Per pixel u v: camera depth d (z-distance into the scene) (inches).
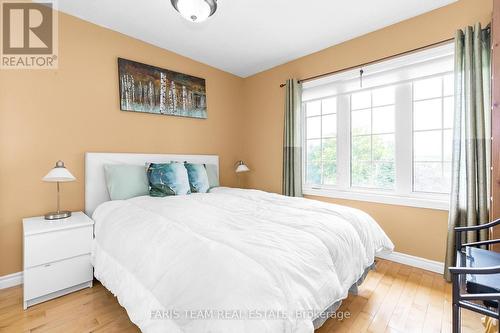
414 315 62.0
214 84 138.8
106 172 92.7
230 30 99.4
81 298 69.1
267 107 141.6
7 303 66.8
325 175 120.5
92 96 93.7
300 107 123.1
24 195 79.5
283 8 85.0
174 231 53.0
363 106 106.5
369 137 105.2
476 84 73.0
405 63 91.3
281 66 134.1
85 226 73.5
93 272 75.5
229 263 38.0
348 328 57.1
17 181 78.2
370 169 105.4
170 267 43.0
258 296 33.2
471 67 74.2
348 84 108.3
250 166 151.6
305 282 39.6
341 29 98.8
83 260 73.2
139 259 50.7
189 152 127.3
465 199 76.0
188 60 125.6
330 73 112.1
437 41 84.4
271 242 46.1
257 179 147.5
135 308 46.4
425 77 88.1
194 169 108.3
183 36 104.1
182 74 122.0
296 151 121.9
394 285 76.9
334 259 50.9
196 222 57.6
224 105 144.7
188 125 126.5
